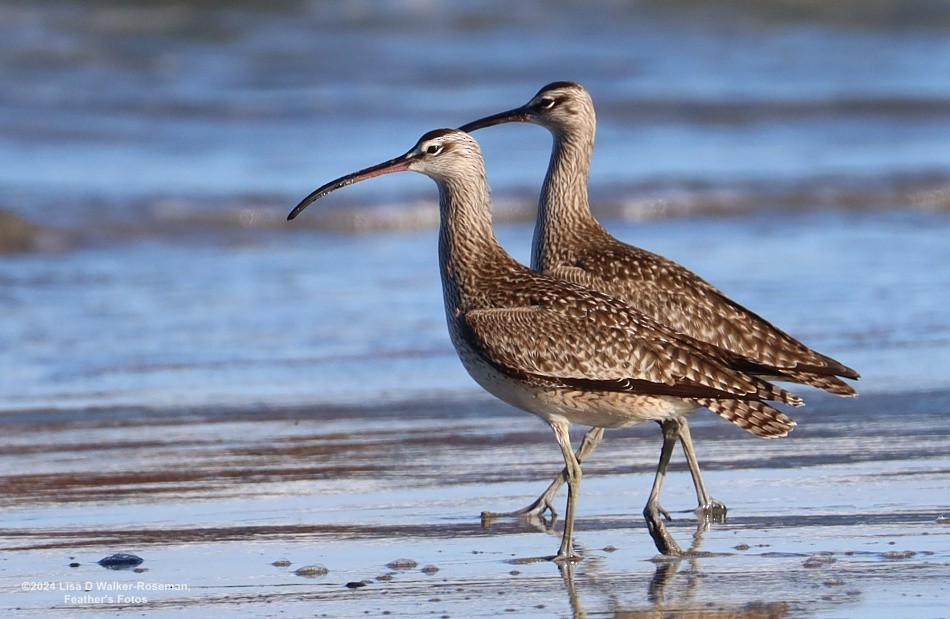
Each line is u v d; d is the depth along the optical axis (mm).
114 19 39906
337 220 23547
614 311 10117
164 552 9820
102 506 10875
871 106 34906
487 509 10977
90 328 16703
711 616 8578
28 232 21688
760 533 10273
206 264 20516
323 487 11445
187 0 41094
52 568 9469
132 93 33844
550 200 12922
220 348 15992
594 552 9930
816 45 44062
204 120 31625
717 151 29953
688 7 45938
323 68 37375
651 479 11805
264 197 24578
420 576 9367
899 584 9086
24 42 37625
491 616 8586
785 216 24766
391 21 42219
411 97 34500
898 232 23141
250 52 38625
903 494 11148
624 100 34719
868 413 13547
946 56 43031
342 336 16594
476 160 10914
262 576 9336
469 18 43031
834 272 19750
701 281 11508
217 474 11750
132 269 20016
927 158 29344
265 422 13344
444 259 10938
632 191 25578
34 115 31234
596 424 10414
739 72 39594
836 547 9891
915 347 15898
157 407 13781
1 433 12844
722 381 9875
